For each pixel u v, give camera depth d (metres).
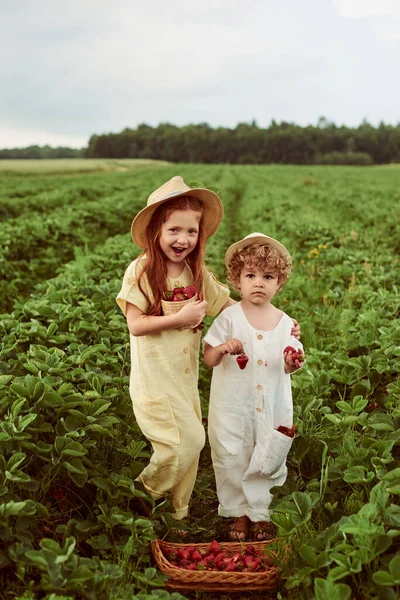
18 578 2.76
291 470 3.81
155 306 3.15
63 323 5.28
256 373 3.26
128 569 2.84
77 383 4.18
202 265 3.31
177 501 3.36
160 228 3.11
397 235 12.58
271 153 139.62
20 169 60.66
